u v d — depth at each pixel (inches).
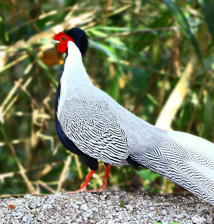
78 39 272.1
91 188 377.1
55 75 475.2
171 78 469.1
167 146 246.8
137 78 416.8
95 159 268.1
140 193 276.2
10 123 482.0
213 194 233.9
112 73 462.0
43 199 260.4
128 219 243.8
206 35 384.8
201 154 244.1
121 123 249.8
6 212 249.3
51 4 512.4
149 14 476.4
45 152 465.4
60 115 260.4
